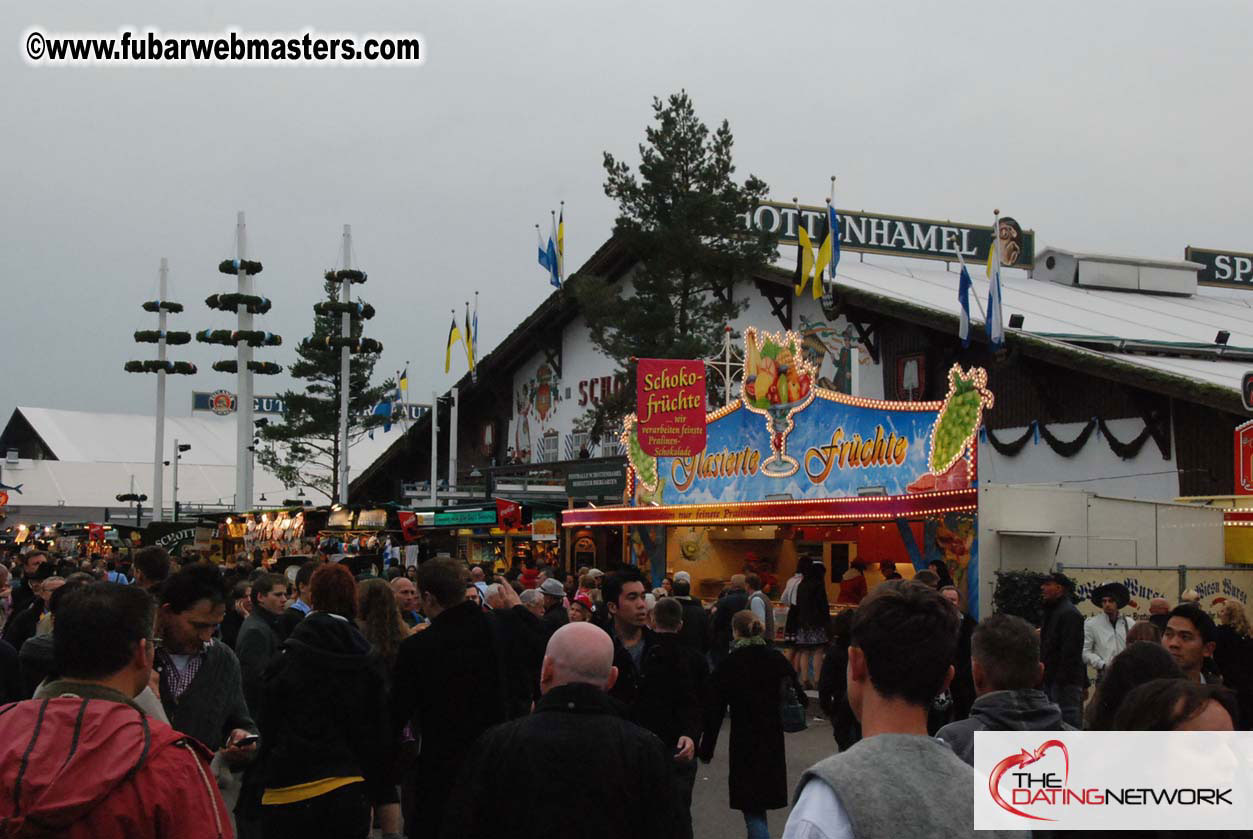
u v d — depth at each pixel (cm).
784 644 2069
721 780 1222
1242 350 3291
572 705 474
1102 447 2842
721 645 1648
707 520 2384
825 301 3641
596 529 2922
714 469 2514
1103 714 460
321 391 7400
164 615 635
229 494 9588
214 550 4334
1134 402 2733
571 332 5272
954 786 303
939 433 1930
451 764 675
